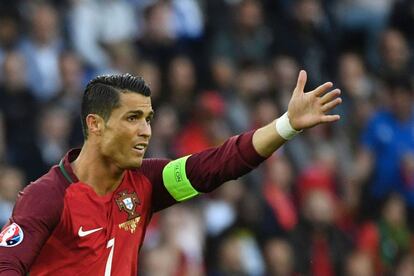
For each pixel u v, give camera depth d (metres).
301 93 17.64
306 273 38.41
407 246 42.84
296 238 38.91
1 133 37.94
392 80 48.56
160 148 39.28
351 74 48.09
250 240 38.03
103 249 17.83
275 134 17.78
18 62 40.38
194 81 43.78
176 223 35.97
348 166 44.41
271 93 44.50
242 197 38.59
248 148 17.95
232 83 44.28
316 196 39.56
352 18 51.41
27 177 38.44
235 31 46.69
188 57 44.75
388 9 52.06
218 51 45.91
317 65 47.75
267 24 47.62
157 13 44.81
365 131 45.62
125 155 17.70
